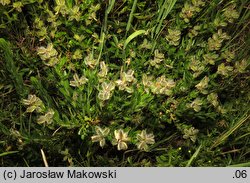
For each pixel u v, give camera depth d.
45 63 0.61
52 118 0.59
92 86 0.60
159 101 0.65
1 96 0.67
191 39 0.67
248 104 0.72
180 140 0.69
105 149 0.67
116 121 0.62
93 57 0.65
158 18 0.66
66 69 0.67
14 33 0.70
